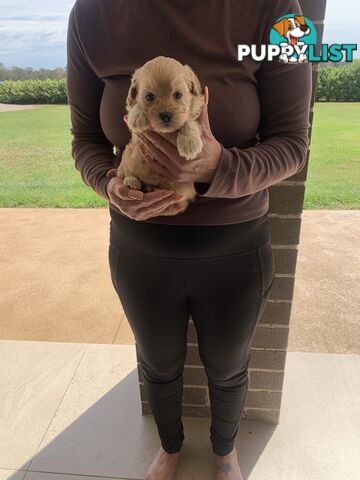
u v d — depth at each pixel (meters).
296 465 1.79
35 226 4.70
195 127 0.94
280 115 1.14
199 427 2.00
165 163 0.99
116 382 2.25
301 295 3.11
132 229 1.23
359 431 1.92
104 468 1.82
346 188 5.65
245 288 1.28
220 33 1.05
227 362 1.41
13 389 2.22
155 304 1.31
